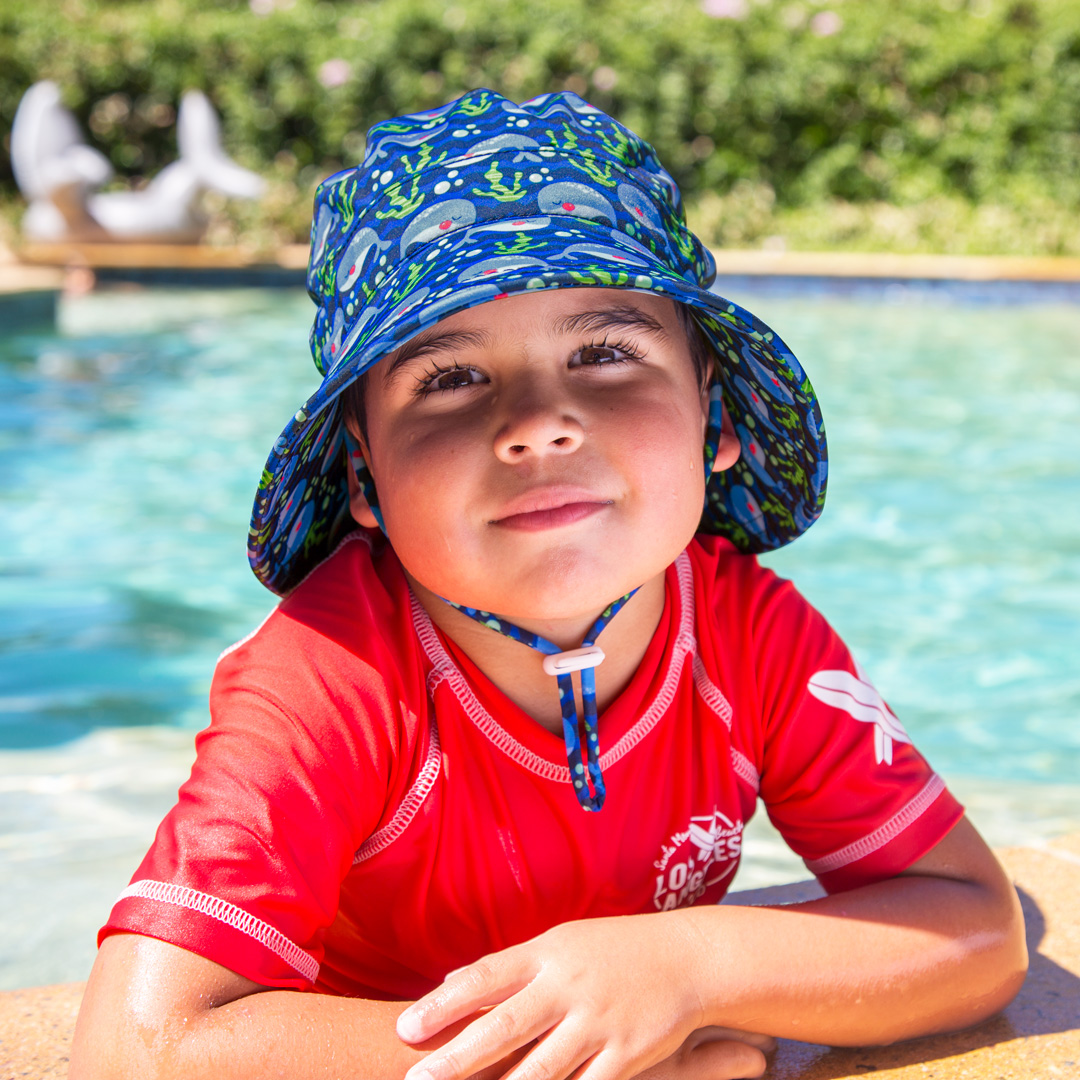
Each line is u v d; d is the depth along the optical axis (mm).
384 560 1438
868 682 1466
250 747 1200
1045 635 3607
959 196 12734
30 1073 1341
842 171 12875
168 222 12586
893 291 10523
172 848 1153
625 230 1312
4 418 6305
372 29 13242
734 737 1388
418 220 1295
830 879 1431
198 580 4070
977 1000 1317
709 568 1459
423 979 1351
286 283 11516
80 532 4566
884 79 12734
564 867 1310
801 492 1477
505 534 1175
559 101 1430
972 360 7840
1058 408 6516
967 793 2574
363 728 1240
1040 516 4746
